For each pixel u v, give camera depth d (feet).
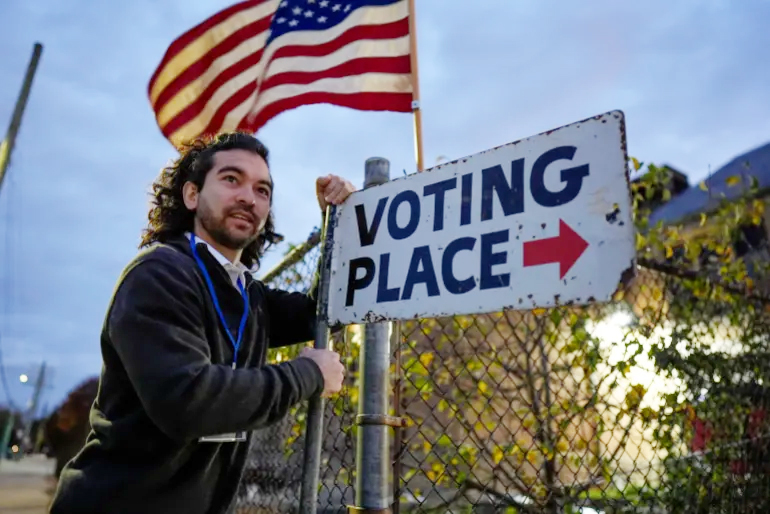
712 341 9.32
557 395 9.57
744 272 10.15
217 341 4.58
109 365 4.40
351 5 9.98
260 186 5.54
